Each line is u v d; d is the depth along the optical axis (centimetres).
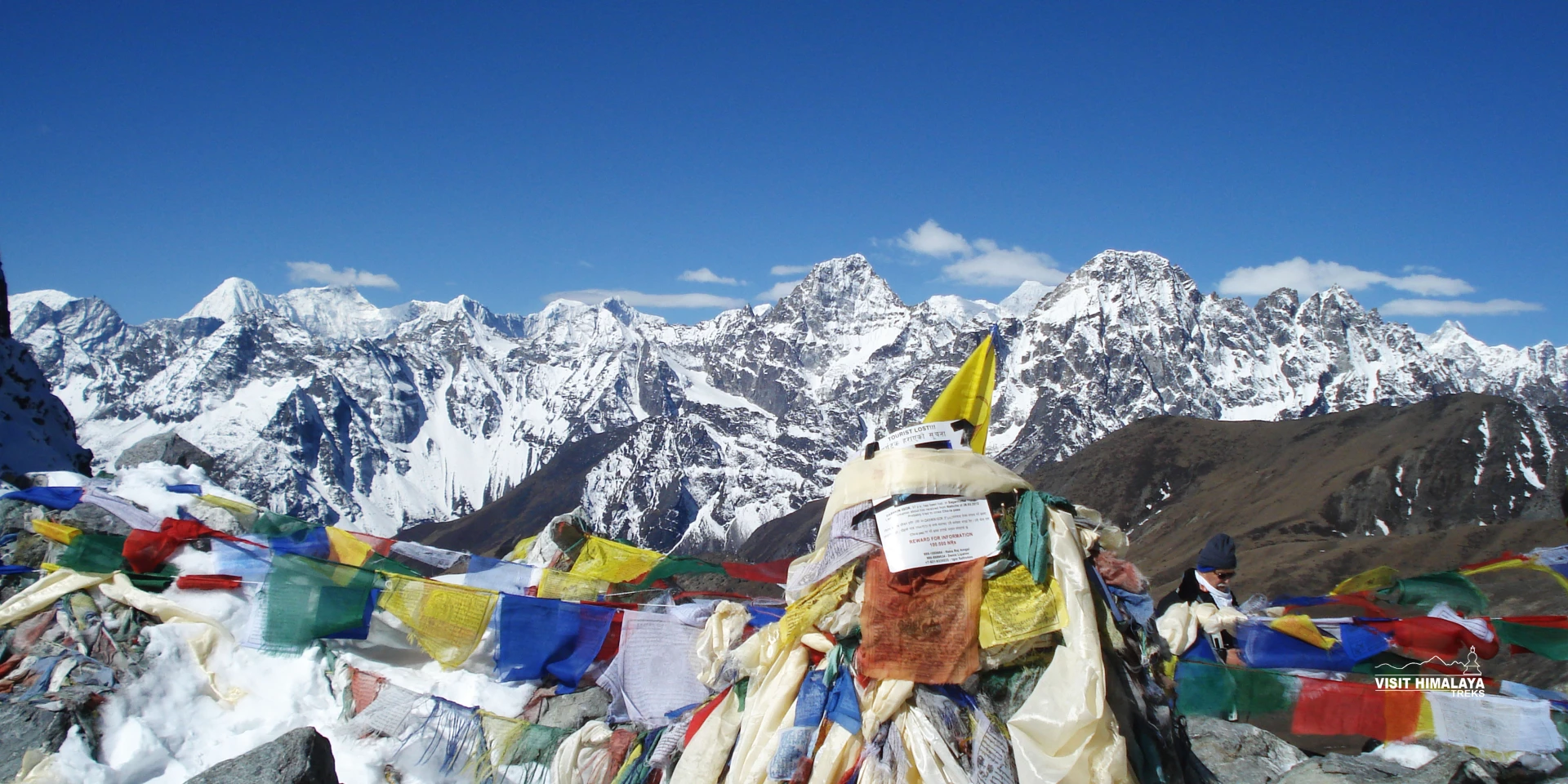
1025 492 547
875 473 545
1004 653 500
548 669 795
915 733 491
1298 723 783
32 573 851
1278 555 12606
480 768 695
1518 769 729
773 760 509
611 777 649
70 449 1709
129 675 734
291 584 796
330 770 571
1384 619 860
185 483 1053
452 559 945
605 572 960
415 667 812
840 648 525
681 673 750
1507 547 10162
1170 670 788
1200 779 533
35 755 637
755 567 958
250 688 765
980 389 588
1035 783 471
